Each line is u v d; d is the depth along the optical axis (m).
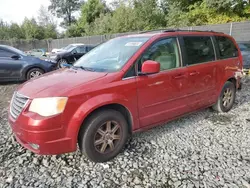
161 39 3.39
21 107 2.62
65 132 2.54
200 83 3.88
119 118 2.94
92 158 2.80
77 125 2.56
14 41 29.77
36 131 2.42
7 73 7.53
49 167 2.79
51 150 2.51
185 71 3.58
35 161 2.91
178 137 3.58
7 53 7.58
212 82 4.15
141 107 3.10
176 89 3.48
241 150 3.18
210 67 4.04
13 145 3.31
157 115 3.32
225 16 17.55
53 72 3.44
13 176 2.61
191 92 3.75
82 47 13.64
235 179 2.55
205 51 4.04
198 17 18.95
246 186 2.44
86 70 3.19
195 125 4.04
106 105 2.83
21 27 39.16
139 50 3.13
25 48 30.31
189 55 3.71
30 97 2.56
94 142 2.77
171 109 3.50
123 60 3.10
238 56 4.84
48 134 2.45
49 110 2.45
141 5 24.33
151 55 3.22
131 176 2.63
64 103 2.49
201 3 19.58
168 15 22.72
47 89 2.61
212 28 13.20
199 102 3.97
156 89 3.21
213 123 4.14
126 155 3.06
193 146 3.30
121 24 24.88
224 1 16.81
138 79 3.01
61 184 2.49
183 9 21.45
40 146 2.48
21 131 2.55
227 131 3.80
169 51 3.45
